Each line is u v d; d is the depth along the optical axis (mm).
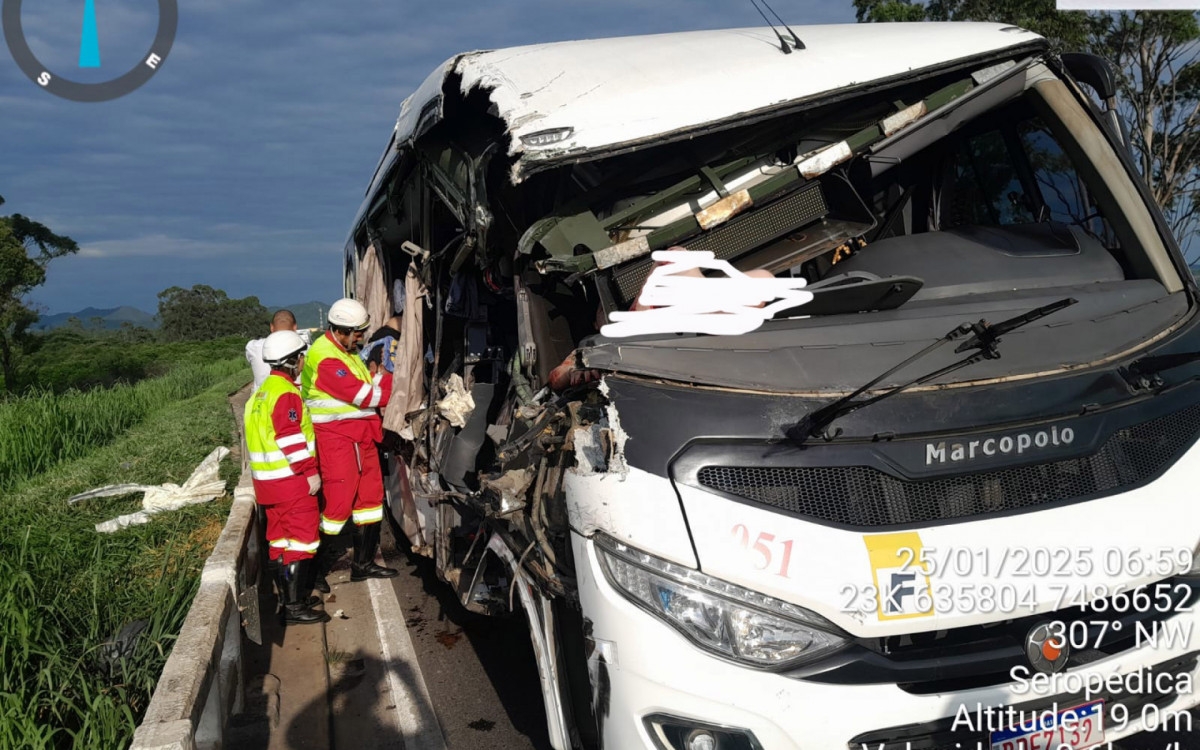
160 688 3576
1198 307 3650
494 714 4598
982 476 2949
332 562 7598
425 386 6289
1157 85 21469
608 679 2904
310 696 4926
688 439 2939
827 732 2723
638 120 3611
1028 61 4094
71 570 6535
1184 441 3252
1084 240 3951
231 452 12633
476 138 4246
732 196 3855
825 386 3074
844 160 3918
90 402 16453
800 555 2807
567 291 4098
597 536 2965
